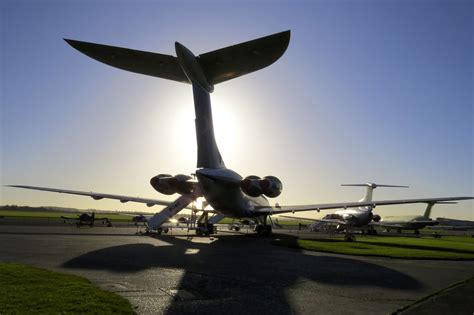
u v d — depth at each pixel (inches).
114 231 1387.8
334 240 1170.0
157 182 956.0
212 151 844.6
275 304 307.1
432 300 333.1
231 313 277.3
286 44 577.9
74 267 464.1
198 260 560.4
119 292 332.2
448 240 1501.0
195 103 732.0
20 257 546.6
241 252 702.5
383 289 380.5
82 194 1031.6
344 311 291.7
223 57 644.1
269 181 906.1
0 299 282.4
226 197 1049.5
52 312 252.5
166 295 325.7
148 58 658.8
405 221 2504.9
